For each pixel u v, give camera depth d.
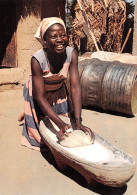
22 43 7.13
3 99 6.50
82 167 2.61
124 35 13.95
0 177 3.05
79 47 12.56
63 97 3.83
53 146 2.91
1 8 7.49
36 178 3.04
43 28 3.03
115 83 5.16
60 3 8.42
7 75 6.86
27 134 3.87
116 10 12.05
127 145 3.93
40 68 3.19
